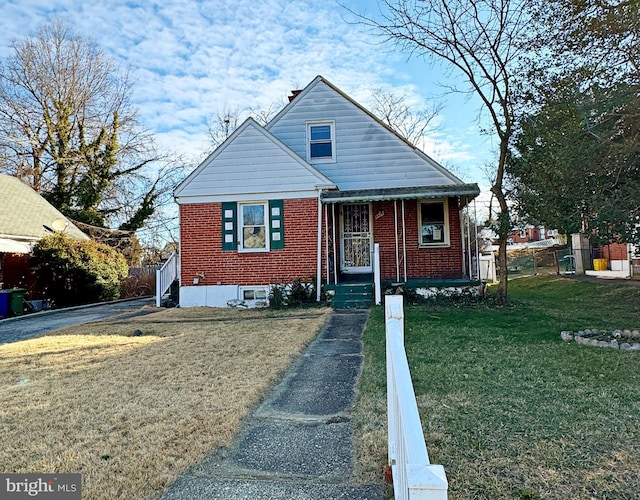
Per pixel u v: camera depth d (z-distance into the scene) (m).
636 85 6.75
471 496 2.83
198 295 13.52
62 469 3.50
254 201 13.55
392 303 3.23
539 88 9.56
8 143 26.83
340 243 14.24
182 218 13.73
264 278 13.38
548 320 9.34
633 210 6.59
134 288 23.08
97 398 5.23
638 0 6.44
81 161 28.05
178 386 5.56
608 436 3.62
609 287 14.89
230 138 13.58
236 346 7.73
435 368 5.73
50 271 17.11
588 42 7.50
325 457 3.59
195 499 3.04
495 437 3.66
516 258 31.31
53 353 8.00
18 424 4.50
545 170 8.33
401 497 2.16
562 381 5.08
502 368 5.68
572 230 8.17
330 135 14.91
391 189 13.16
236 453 3.72
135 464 3.54
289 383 5.61
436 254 13.59
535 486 2.93
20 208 19.16
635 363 5.71
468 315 10.10
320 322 9.73
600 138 6.80
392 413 3.04
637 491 2.84
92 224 27.30
